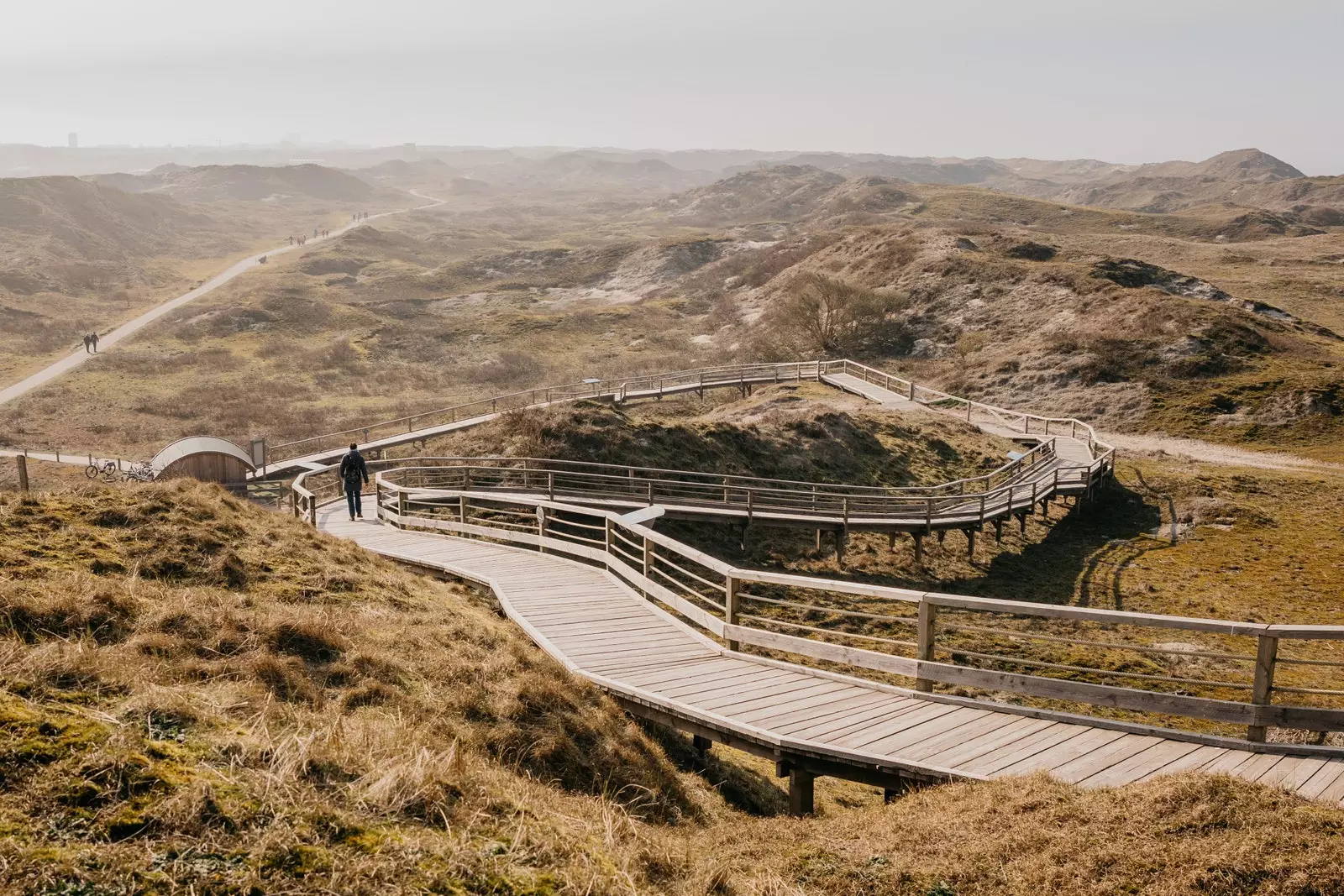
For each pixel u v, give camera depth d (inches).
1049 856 194.5
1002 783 249.8
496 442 1202.0
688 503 992.2
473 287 4424.2
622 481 1091.3
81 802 131.8
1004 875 191.3
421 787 168.7
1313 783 255.8
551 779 271.0
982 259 2721.5
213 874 125.0
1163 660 731.4
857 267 3029.0
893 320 2495.1
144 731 160.6
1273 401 1681.8
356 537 778.8
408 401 2343.8
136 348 2957.7
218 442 1290.6
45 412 2119.8
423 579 550.3
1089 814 211.0
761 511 1000.2
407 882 137.2
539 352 2935.5
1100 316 2196.1
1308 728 281.4
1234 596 936.3
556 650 423.5
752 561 997.2
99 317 3543.3
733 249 4532.5
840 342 2433.6
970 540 1084.5
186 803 136.1
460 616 429.4
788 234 5354.3
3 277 3831.2
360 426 2025.1
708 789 369.1
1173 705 301.6
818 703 348.8
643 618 485.7
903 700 350.3
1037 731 311.7
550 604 515.5
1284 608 897.5
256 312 3432.6
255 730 181.9
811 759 304.0
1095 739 302.0
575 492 1010.7
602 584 568.4
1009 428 1716.3
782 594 887.1
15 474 1582.2
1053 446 1465.3
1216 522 1195.3
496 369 2689.5
